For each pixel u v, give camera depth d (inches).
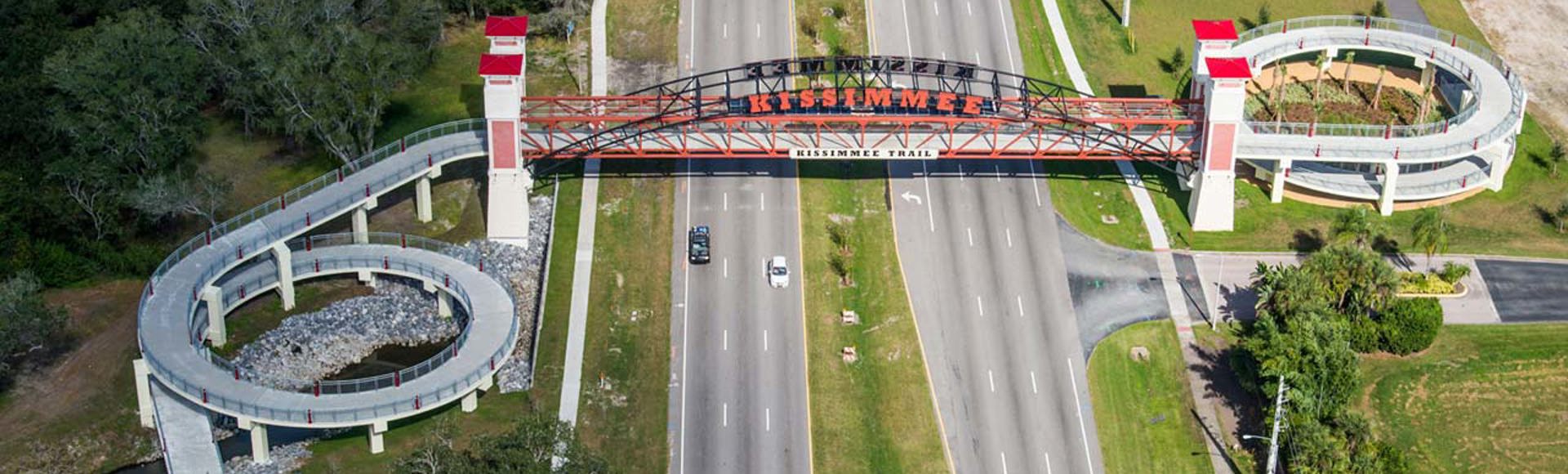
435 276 5999.0
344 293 6122.1
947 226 6437.0
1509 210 6594.5
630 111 6555.1
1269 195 6624.0
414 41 7170.3
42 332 5605.3
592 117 6210.6
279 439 5487.2
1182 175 6574.8
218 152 6638.8
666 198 6540.4
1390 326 5802.2
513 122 6186.0
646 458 5472.4
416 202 6501.0
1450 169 6707.7
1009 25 7504.9
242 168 6565.0
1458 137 6505.9
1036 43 7406.5
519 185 6299.2
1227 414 5659.5
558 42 7362.2
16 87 6382.9
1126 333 5974.4
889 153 6318.9
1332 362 5378.9
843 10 7554.1
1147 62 7308.1
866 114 6240.2
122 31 6338.6
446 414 5546.3
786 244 6348.4
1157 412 5679.1
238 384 5383.9
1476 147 6456.7
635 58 7268.7
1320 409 5369.1
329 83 6294.3
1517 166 6811.0
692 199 6540.4
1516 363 5826.8
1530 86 7273.6
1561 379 5767.7
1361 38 7116.1
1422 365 5812.0
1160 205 6555.1
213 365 5467.5
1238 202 6584.6
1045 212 6520.7
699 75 6314.0
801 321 6013.8
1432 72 7091.5
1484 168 6732.3
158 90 6373.0
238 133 6752.0
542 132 6501.0
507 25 6397.6
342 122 6412.4
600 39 7372.1
